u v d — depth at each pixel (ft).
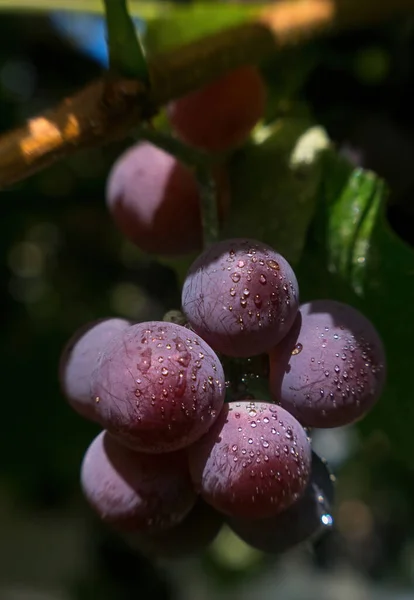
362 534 3.54
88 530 1.82
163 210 0.98
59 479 1.71
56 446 1.46
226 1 1.13
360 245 0.98
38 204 1.49
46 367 1.50
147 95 0.90
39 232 1.60
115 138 0.90
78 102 0.88
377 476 2.33
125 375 0.78
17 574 2.85
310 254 0.99
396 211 1.11
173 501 0.83
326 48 1.16
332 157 0.99
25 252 1.63
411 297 0.98
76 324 1.58
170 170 0.99
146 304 1.51
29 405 1.47
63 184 1.48
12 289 1.58
